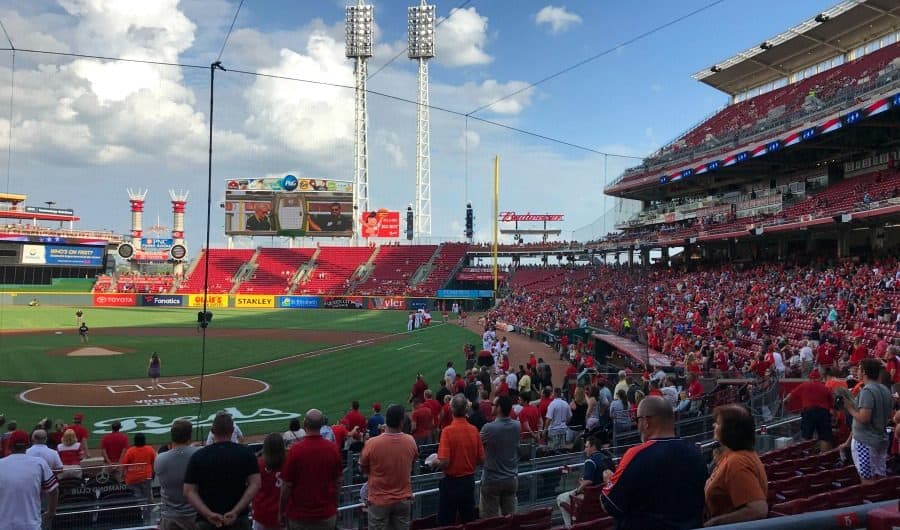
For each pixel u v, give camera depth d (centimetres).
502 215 8631
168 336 4612
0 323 5569
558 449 1223
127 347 3928
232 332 4947
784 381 1585
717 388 1731
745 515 385
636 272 5681
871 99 3152
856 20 4722
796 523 265
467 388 1577
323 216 8131
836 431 1042
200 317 1245
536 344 4041
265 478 646
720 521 382
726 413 412
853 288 2855
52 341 4200
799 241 4469
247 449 544
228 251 9206
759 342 2627
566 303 5078
